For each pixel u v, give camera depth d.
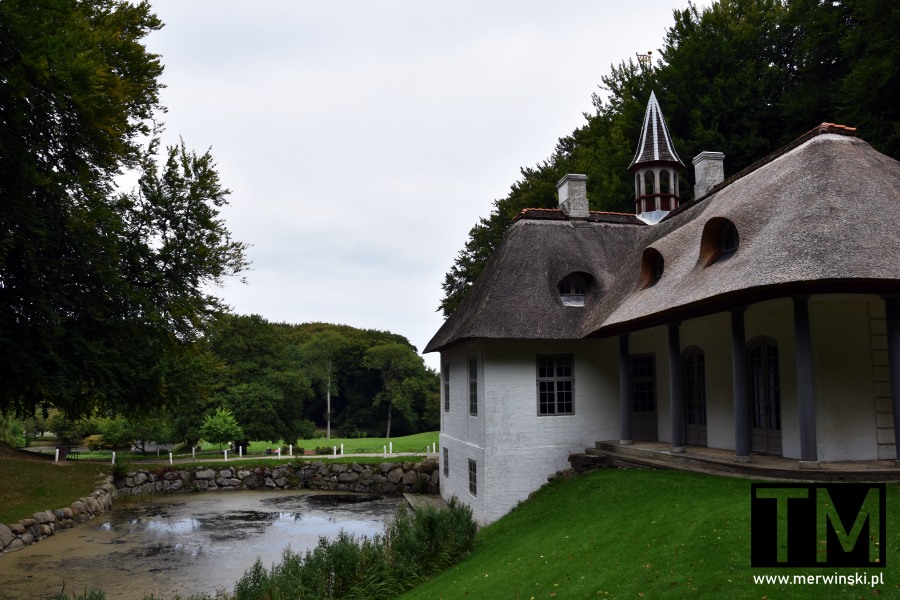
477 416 20.44
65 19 15.89
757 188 14.46
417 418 75.88
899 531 9.00
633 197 34.84
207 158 21.42
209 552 18.62
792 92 29.20
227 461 33.06
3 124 13.98
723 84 31.38
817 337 12.97
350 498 29.02
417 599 11.27
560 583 9.93
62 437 47.34
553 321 19.56
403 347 76.06
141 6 21.95
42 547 19.38
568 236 22.53
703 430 17.33
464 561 13.83
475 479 20.61
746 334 15.21
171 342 19.78
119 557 18.06
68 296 16.19
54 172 14.96
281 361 46.75
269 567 16.86
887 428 13.03
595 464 18.38
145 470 30.75
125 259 18.95
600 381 20.33
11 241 13.52
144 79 20.33
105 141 16.03
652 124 26.14
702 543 9.65
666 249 16.50
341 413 78.12
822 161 13.05
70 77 14.15
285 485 32.16
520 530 15.22
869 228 11.23
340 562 12.47
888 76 21.14
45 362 15.47
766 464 12.29
